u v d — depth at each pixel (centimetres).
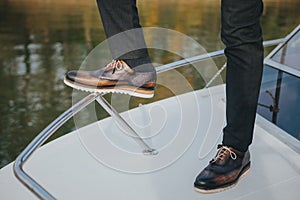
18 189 170
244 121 140
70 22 1062
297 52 224
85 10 1173
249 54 130
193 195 157
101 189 164
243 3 121
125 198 159
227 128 145
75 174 175
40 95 653
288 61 223
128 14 144
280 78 217
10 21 1057
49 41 923
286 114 200
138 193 161
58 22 1059
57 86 688
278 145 183
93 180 170
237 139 143
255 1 122
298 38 228
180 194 158
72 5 1221
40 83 698
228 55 134
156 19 1095
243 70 132
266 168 169
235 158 145
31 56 829
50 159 186
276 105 205
